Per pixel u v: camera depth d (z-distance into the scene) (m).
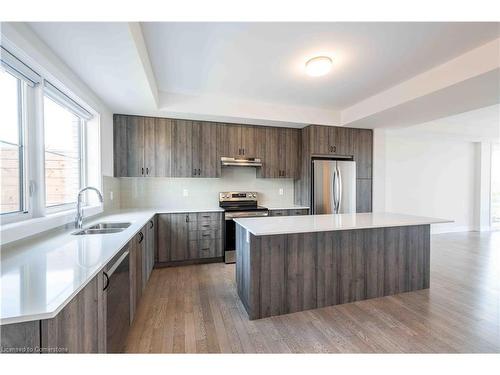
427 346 1.80
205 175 3.90
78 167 2.70
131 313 1.94
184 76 2.82
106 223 2.52
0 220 1.50
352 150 4.41
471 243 4.91
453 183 6.08
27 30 1.50
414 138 5.69
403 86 3.00
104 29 1.53
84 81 2.33
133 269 2.01
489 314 2.26
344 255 2.53
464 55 2.33
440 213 5.94
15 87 1.65
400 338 1.90
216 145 3.96
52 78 1.84
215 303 2.49
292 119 3.95
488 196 6.27
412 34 2.00
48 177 2.09
